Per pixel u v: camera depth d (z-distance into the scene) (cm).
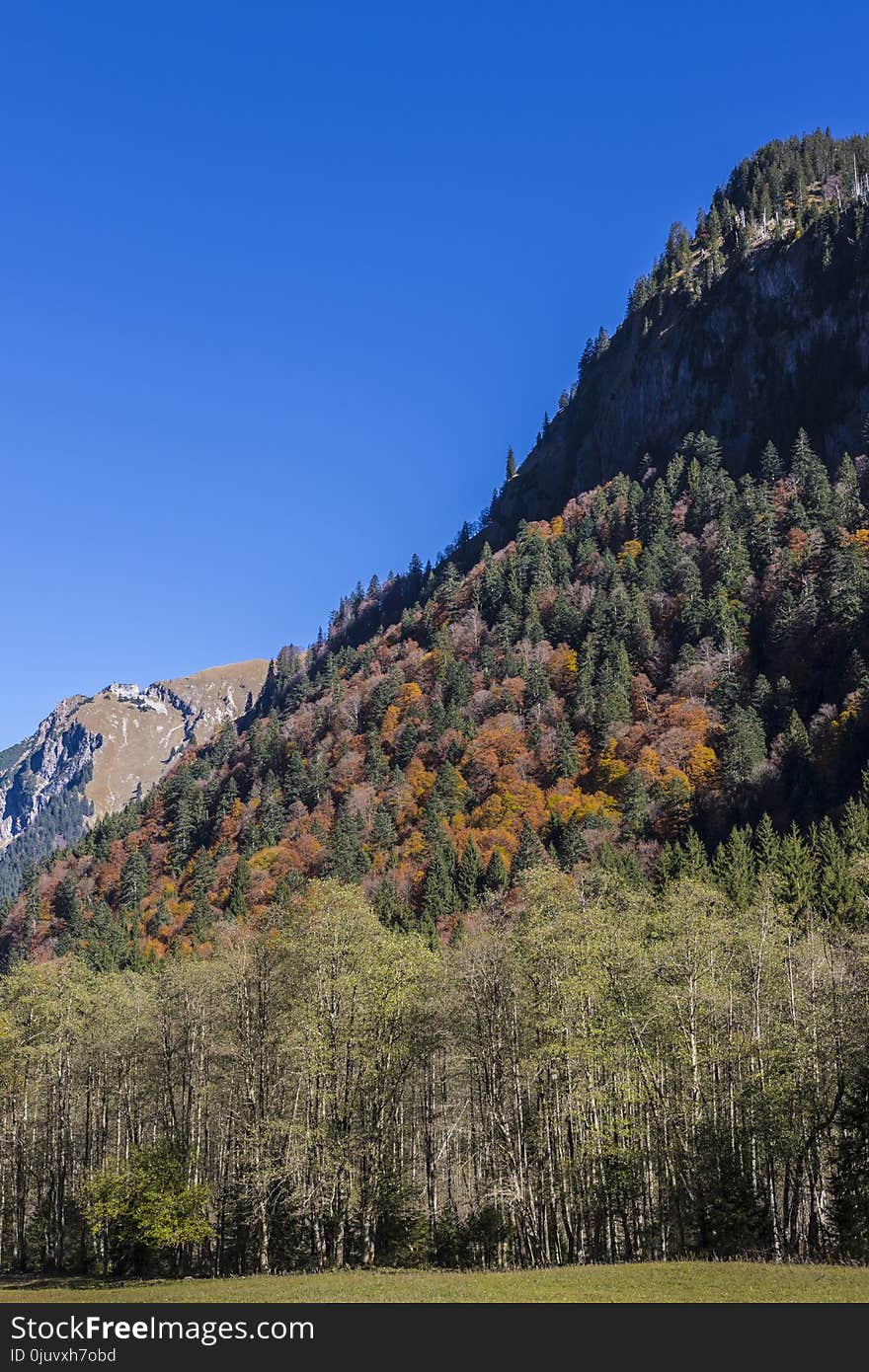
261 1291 4159
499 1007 5453
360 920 5525
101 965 12888
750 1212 4628
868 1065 4709
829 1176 5097
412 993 5375
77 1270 6303
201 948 12169
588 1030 5025
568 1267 4269
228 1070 6091
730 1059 5209
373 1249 5303
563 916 5419
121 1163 5972
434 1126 6297
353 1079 5159
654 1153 4903
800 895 8400
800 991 5778
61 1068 6650
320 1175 5006
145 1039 6656
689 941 5200
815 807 12338
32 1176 7100
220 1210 5769
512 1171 5141
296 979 5569
